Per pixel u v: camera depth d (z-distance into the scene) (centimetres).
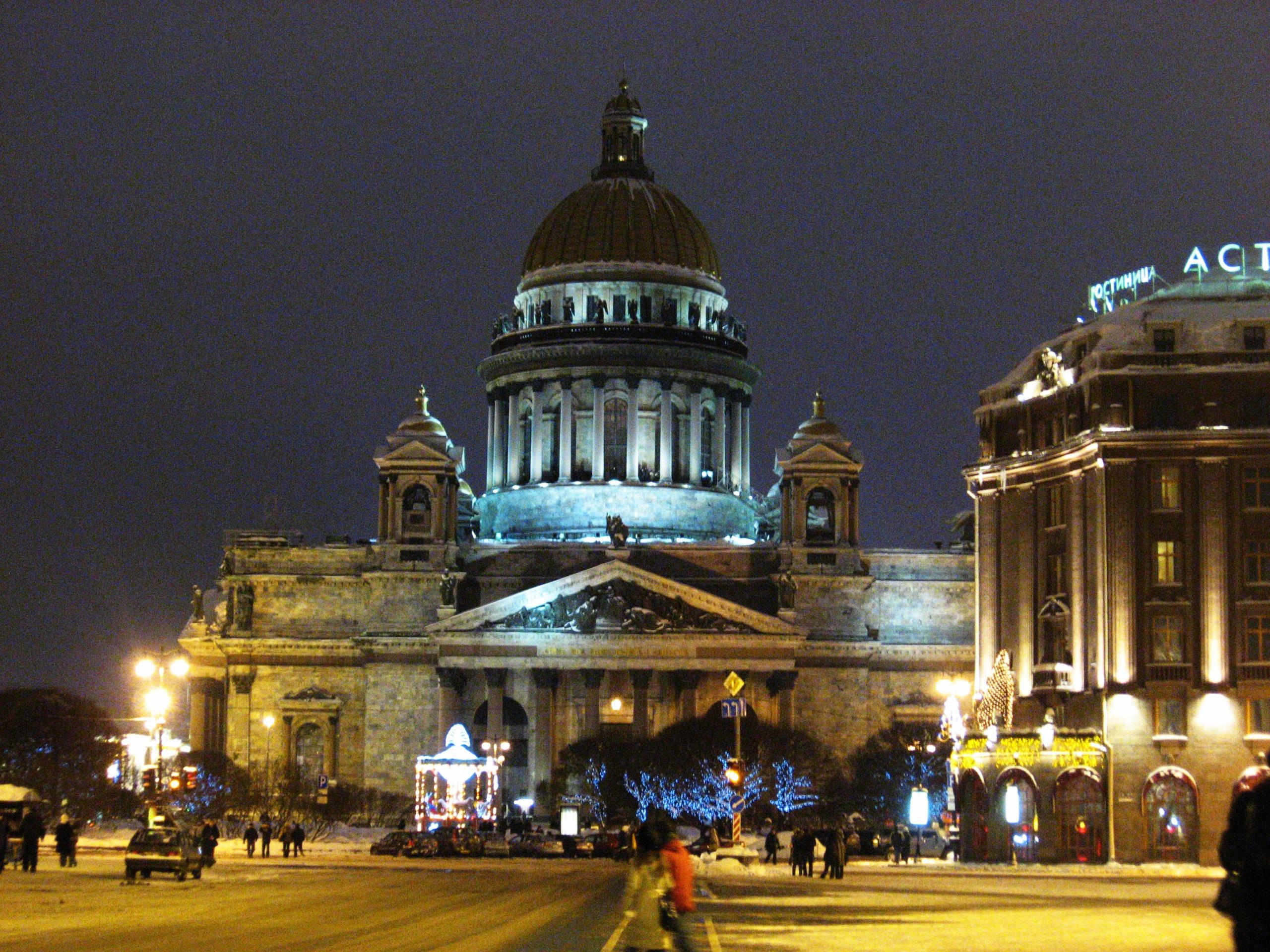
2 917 6850
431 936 6031
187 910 7319
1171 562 14525
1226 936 6178
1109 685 14475
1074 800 14338
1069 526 15388
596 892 8994
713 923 6681
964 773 15162
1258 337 14925
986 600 16338
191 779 13050
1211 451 14475
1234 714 14225
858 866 13562
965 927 6606
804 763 19700
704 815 18738
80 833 16500
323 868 12112
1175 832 14175
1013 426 16450
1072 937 6150
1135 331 15150
